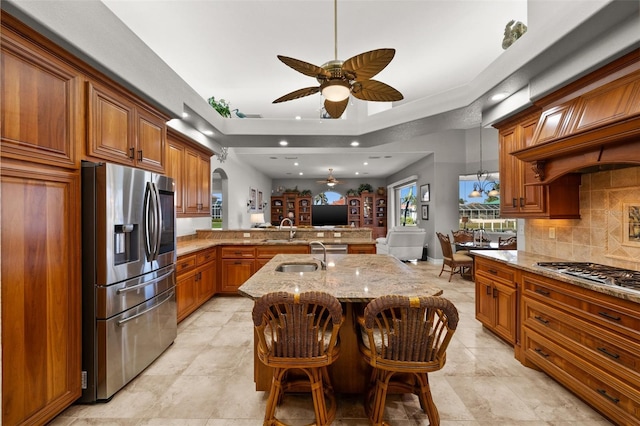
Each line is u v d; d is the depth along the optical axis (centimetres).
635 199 208
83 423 174
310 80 453
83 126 192
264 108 577
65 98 178
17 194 151
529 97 251
